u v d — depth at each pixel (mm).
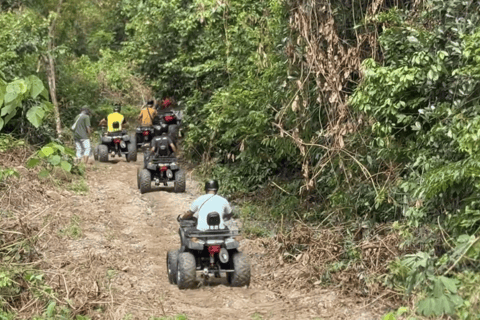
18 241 10391
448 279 6715
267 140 13633
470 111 8836
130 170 20000
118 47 41250
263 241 11766
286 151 13703
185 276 9211
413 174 9508
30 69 22828
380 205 10609
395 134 10250
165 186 17109
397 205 9906
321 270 9688
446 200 8938
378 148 10555
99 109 29375
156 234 12742
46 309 8180
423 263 7578
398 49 10078
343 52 10648
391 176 10367
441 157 9312
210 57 20047
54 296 8531
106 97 32719
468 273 7387
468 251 7516
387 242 9406
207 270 9250
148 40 24750
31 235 11039
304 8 10922
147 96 33438
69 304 8352
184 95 24500
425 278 7789
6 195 13180
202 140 18375
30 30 21688
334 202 11258
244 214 14062
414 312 7648
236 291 9367
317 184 13188
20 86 5320
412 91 9875
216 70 19094
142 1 25547
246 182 16297
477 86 8930
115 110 22266
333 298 8734
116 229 12906
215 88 19375
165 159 16453
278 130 14477
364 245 9445
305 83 11734
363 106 9938
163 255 11375
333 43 10812
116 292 9125
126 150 21703
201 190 16703
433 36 9328
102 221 13297
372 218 10672
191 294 9266
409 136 10117
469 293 7078
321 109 12023
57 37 27859
